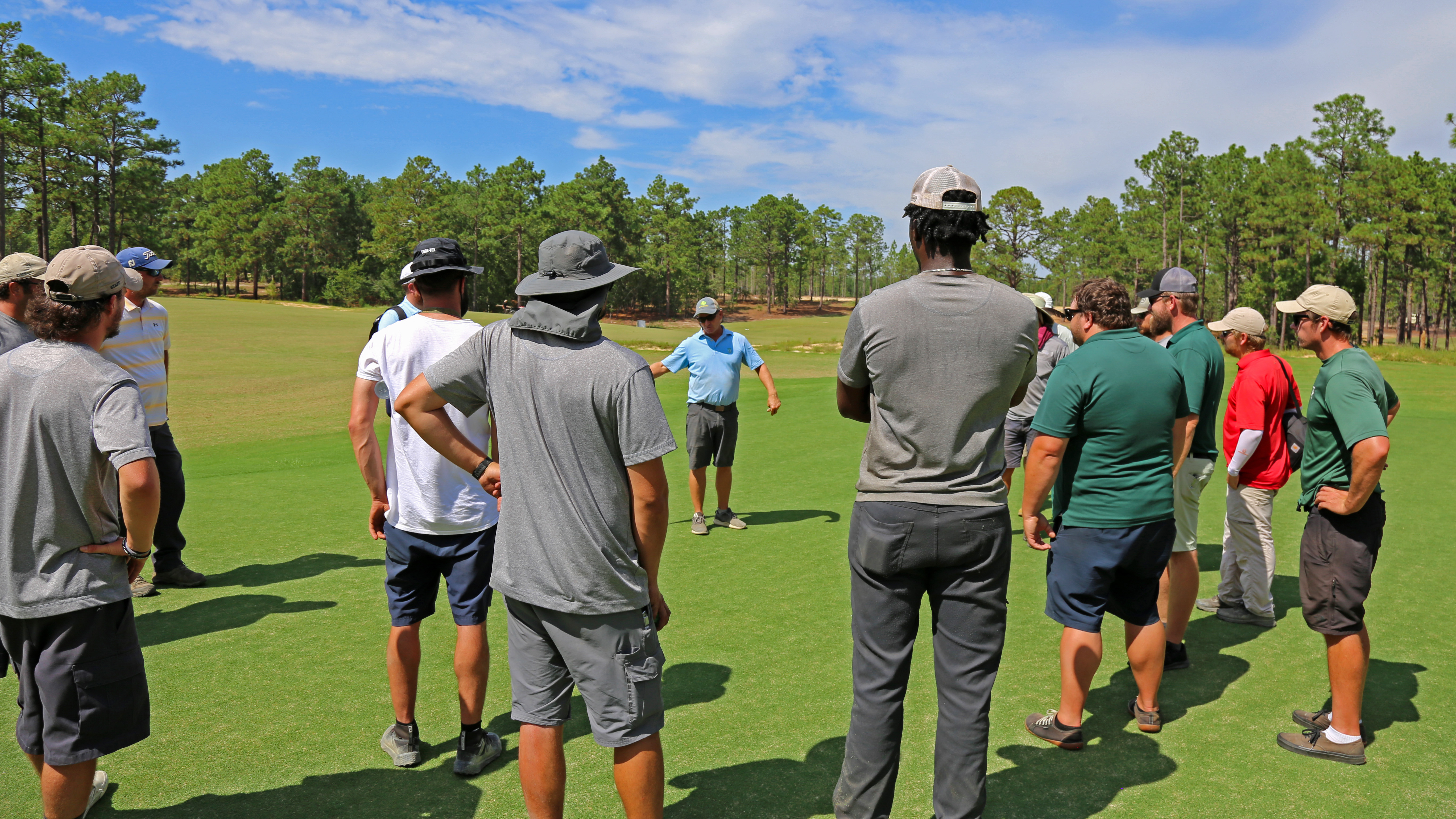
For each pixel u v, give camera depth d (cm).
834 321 11831
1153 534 319
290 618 476
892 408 245
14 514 237
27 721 248
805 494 817
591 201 11625
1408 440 1109
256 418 1625
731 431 673
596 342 237
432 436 254
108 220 9162
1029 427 680
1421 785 296
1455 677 388
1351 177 6625
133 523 244
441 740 337
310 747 329
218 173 11888
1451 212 5947
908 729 344
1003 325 239
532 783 248
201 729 343
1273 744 329
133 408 246
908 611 254
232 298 10775
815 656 415
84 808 250
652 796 246
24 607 237
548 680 247
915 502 243
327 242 11262
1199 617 482
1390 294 9344
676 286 12312
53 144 8038
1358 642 310
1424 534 635
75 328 246
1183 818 276
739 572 561
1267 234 6781
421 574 321
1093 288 325
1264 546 459
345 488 853
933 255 248
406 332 315
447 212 10912
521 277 11294
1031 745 330
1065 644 327
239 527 688
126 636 253
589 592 233
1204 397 388
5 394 238
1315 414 322
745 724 344
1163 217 8131
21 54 7631
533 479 236
